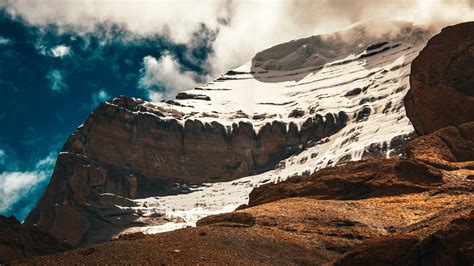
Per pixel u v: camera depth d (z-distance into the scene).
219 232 40.06
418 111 73.88
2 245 49.78
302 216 44.44
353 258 32.91
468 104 71.44
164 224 137.25
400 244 32.41
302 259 37.03
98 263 35.03
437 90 73.44
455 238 31.11
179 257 35.62
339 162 137.75
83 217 141.50
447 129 59.59
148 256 35.75
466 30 76.25
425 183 50.50
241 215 45.09
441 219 39.41
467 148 58.25
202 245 37.50
